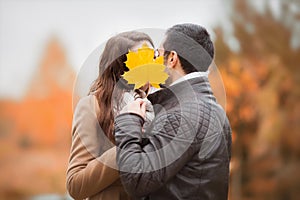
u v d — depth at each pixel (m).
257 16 10.09
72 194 2.36
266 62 9.51
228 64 9.20
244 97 8.88
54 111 18.30
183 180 2.14
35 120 18.50
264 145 8.87
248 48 9.64
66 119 17.97
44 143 17.81
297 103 9.15
